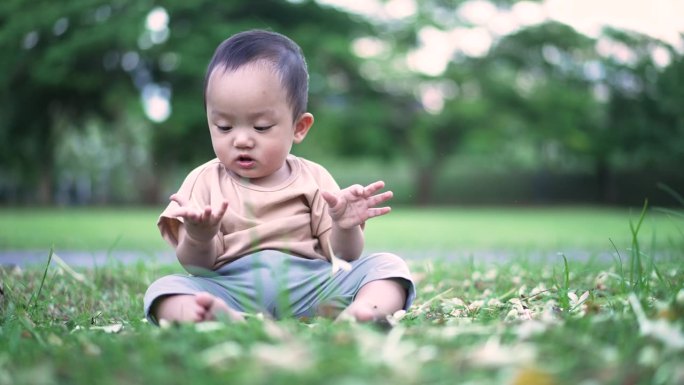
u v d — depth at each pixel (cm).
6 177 2794
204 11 2134
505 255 654
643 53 2516
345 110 2548
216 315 214
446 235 1009
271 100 262
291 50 276
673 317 195
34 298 305
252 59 264
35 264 494
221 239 262
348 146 2708
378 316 235
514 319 230
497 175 3097
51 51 1969
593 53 2589
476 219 1611
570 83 2655
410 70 2597
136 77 2225
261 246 263
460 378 145
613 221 1473
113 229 1052
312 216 274
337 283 255
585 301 257
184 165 2442
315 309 254
